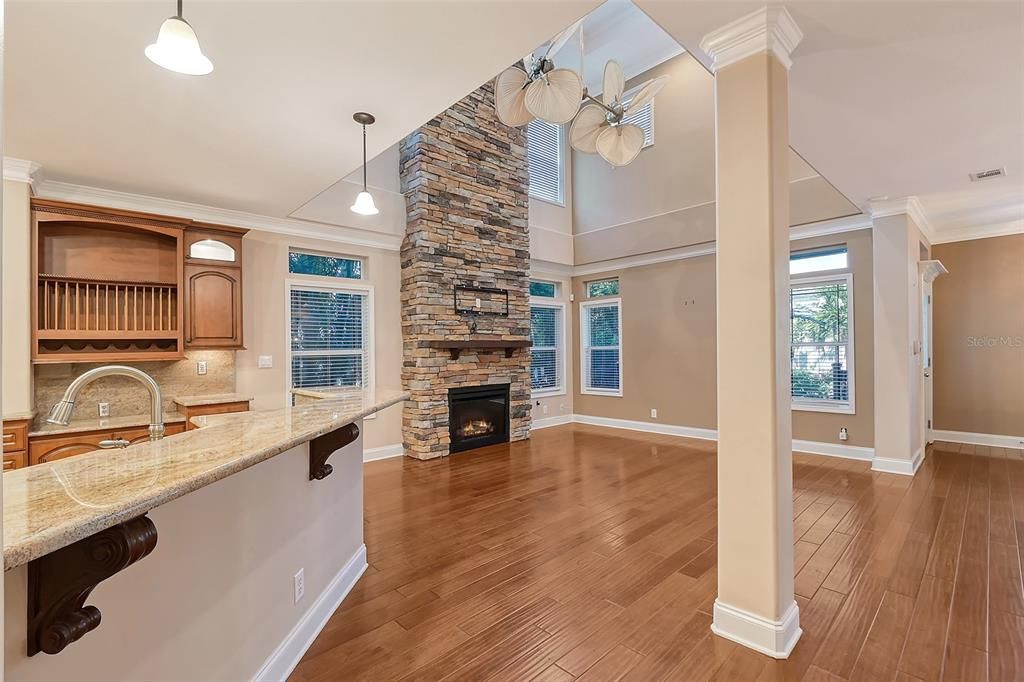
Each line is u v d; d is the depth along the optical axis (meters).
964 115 3.02
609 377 7.91
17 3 1.93
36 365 3.78
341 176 3.78
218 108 2.78
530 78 3.10
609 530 3.53
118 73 2.42
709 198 6.46
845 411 5.55
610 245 7.61
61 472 1.22
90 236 3.96
